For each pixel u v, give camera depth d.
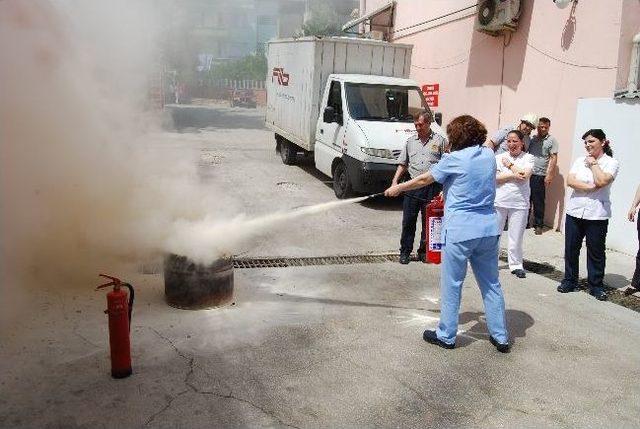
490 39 9.45
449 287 4.12
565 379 3.83
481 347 4.27
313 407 3.31
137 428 3.01
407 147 6.21
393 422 3.20
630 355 4.25
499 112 9.32
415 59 12.18
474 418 3.29
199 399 3.32
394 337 4.35
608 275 6.26
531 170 5.89
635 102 6.79
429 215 5.06
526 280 6.02
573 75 7.75
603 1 7.21
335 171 9.68
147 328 4.24
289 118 11.92
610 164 5.23
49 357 3.71
